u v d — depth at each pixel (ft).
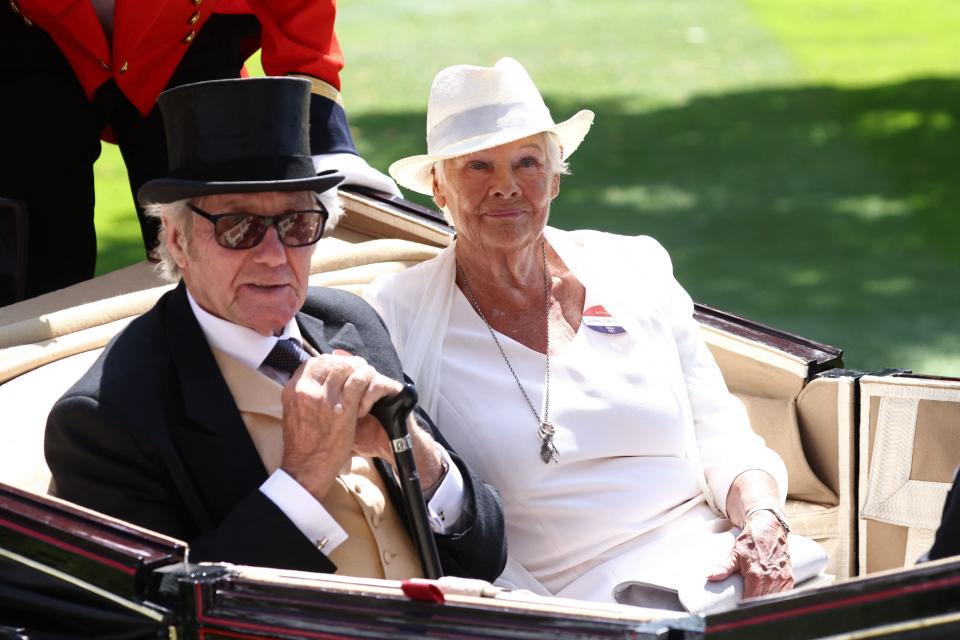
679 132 147.74
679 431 35.37
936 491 35.91
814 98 160.76
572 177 130.11
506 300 35.78
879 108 153.99
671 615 21.91
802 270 101.14
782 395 39.60
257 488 27.66
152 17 40.37
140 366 28.14
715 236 110.63
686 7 236.02
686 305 37.93
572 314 36.14
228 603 23.39
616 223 113.91
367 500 29.53
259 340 29.14
